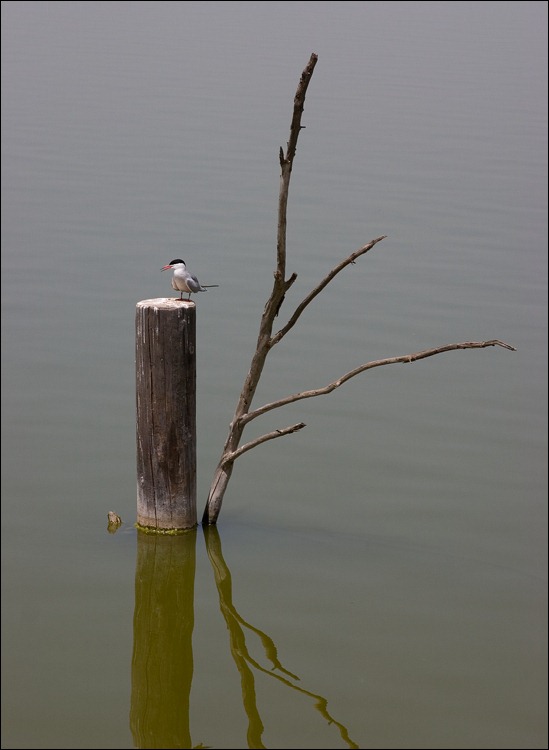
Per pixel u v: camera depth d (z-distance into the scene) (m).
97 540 10.61
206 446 13.05
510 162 28.14
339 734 7.89
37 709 8.09
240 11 57.31
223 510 11.49
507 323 17.44
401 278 19.59
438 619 9.42
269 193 24.69
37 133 29.23
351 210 23.62
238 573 10.12
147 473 10.51
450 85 38.25
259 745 7.77
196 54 42.78
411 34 51.53
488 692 8.41
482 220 23.22
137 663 8.70
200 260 20.02
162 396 10.24
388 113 33.34
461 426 13.80
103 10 55.38
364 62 42.59
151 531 10.67
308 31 50.88
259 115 32.19
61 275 19.03
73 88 35.22
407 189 25.42
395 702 8.27
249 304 17.98
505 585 10.03
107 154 27.42
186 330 10.16
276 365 15.61
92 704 8.20
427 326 17.25
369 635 9.16
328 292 18.78
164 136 29.44
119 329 16.70
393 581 10.05
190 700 8.31
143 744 7.71
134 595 9.71
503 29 54.72
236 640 9.08
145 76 37.69
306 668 8.74
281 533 10.98
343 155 28.33
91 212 22.78
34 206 23.05
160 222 22.20
